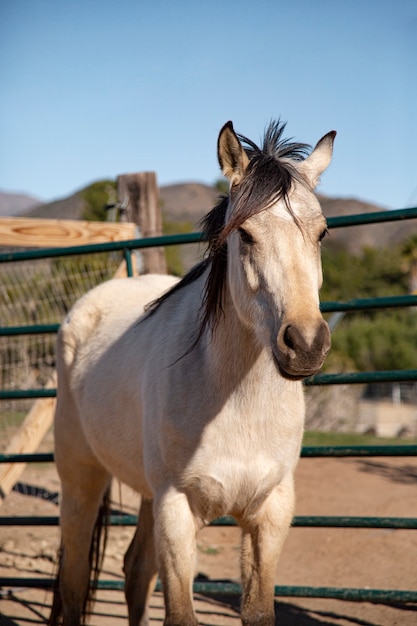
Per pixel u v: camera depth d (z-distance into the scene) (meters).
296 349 2.24
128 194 6.06
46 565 4.82
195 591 3.83
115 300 3.78
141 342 3.25
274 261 2.41
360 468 7.07
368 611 4.04
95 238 5.22
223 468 2.75
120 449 3.29
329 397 10.75
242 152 2.69
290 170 2.58
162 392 2.88
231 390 2.73
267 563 2.83
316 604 4.24
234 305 2.66
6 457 4.31
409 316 20.39
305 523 3.65
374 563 4.68
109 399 3.34
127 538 5.36
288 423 2.78
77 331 3.79
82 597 3.74
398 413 15.65
